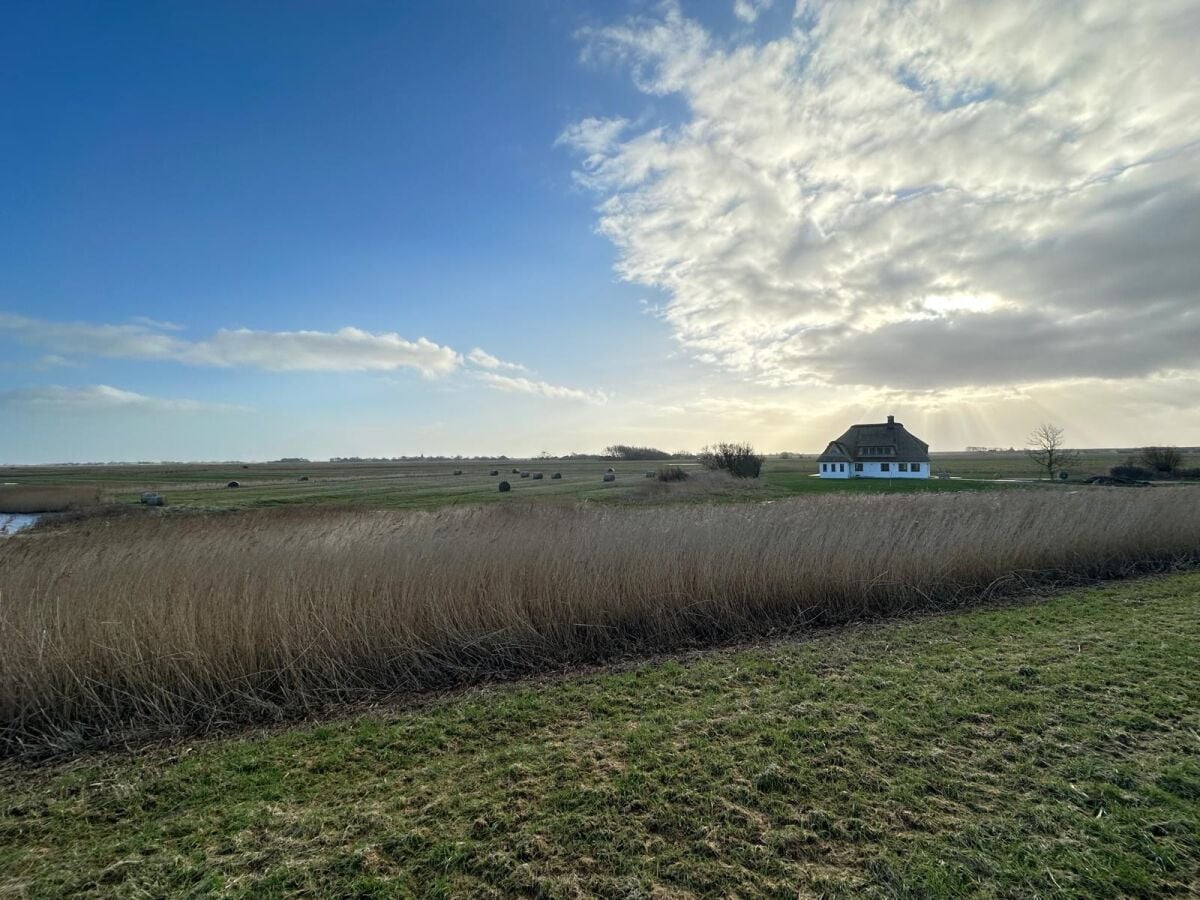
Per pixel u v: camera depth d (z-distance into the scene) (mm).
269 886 2334
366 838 2646
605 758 3340
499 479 49625
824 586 7109
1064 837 2461
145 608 5086
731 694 4363
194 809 3061
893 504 10727
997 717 3658
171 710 4438
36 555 6730
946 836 2496
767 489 29484
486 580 6340
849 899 2146
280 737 4043
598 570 6609
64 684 4391
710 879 2291
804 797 2834
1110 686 4090
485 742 3746
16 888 2408
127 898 2307
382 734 3967
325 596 5574
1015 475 47469
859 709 3877
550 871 2367
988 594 7820
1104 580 8617
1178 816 2570
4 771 3730
